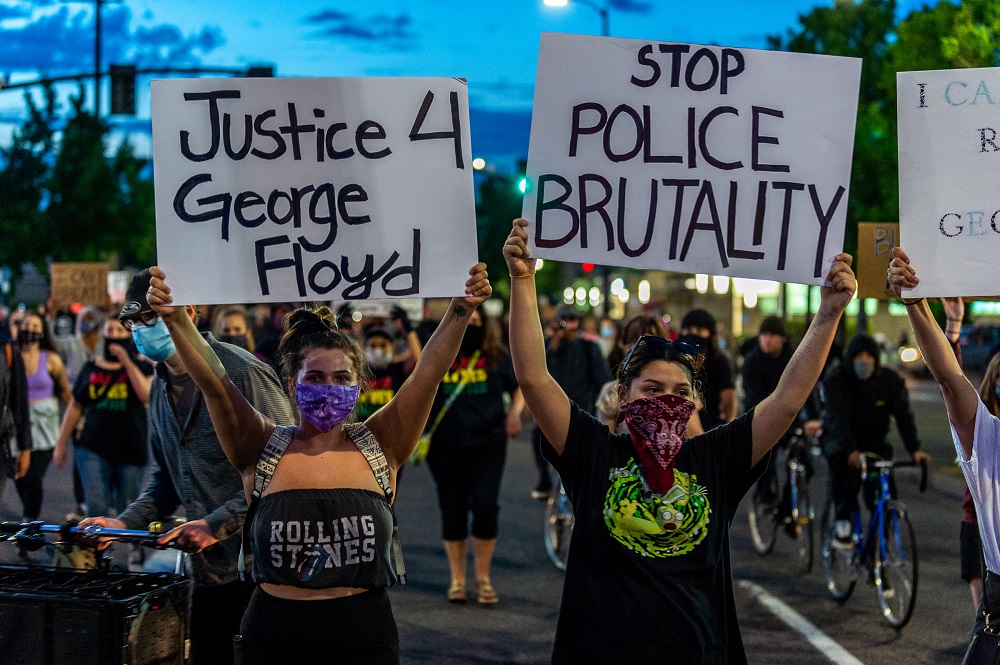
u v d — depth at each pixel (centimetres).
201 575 429
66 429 849
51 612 343
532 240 385
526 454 1727
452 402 780
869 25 2425
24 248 3694
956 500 1245
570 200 385
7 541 378
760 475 348
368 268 380
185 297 376
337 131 380
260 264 379
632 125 385
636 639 323
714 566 332
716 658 329
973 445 371
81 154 3744
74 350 1327
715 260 384
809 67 383
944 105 393
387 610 345
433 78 381
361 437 351
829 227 382
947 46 1476
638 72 385
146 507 453
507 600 791
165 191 376
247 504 394
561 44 384
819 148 383
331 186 380
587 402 986
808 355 348
